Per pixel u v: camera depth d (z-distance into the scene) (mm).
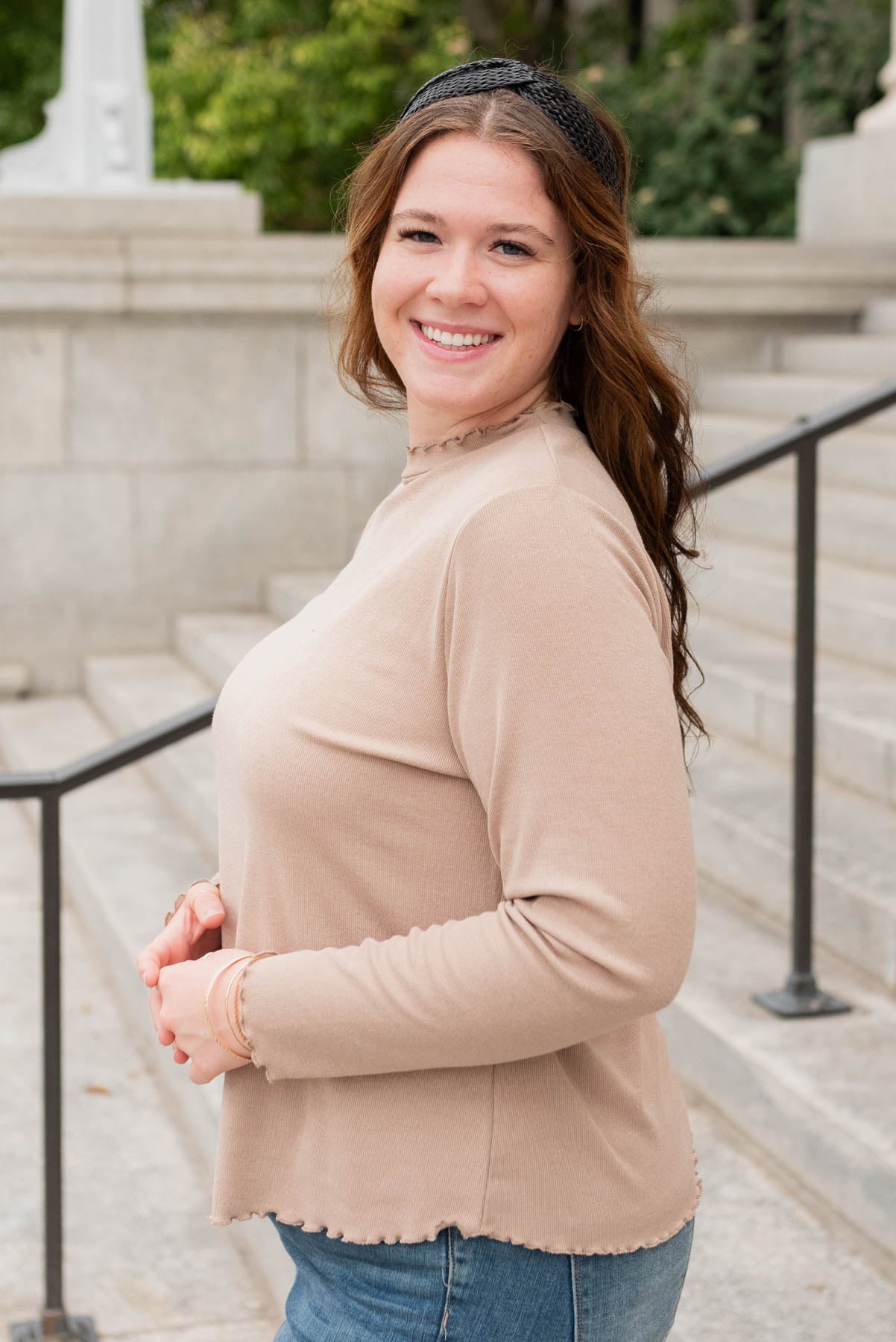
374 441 6117
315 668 1237
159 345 5855
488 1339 1234
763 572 4438
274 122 10859
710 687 3957
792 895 2941
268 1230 2525
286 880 1254
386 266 1312
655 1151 1282
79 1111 3164
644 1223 1260
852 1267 2273
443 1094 1220
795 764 2734
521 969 1103
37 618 5922
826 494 4730
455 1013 1124
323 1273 1305
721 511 5133
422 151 1282
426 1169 1217
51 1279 2340
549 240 1252
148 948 1395
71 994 3732
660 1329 1328
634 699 1104
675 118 8500
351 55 10688
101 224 5617
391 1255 1240
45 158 6020
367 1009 1149
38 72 12742
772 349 6293
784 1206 2432
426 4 11055
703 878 3445
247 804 1266
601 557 1131
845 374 5883
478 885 1218
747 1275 2254
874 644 3922
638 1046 1290
